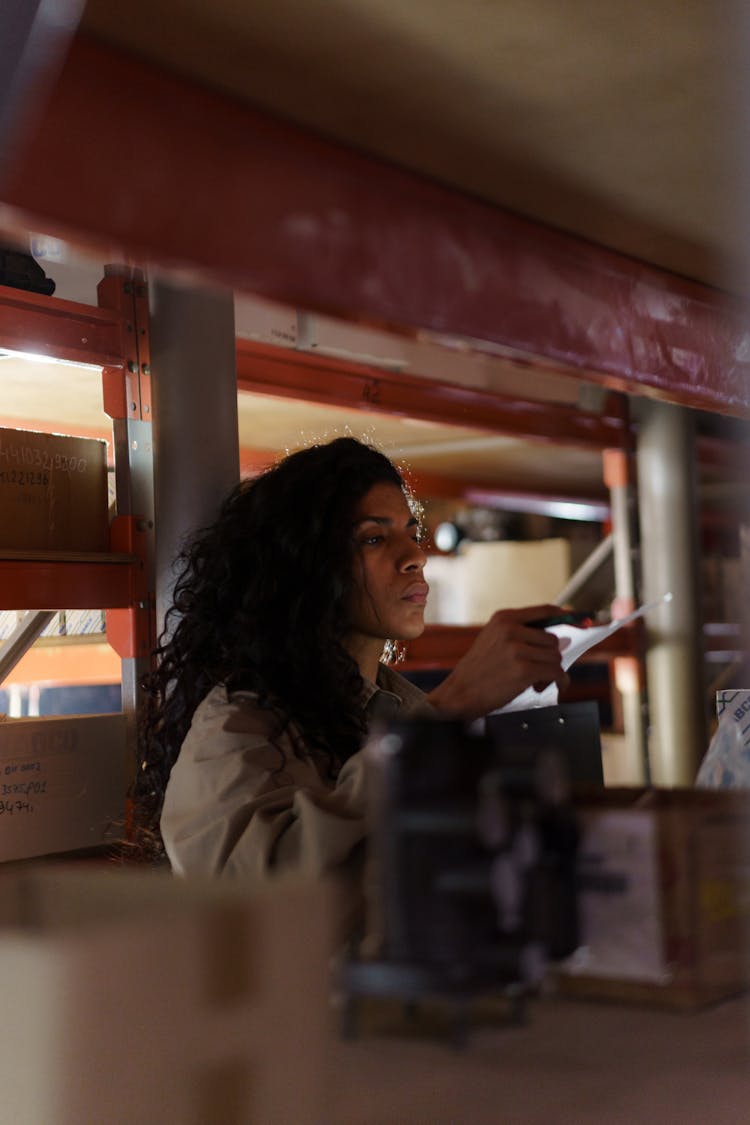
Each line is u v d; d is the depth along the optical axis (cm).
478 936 45
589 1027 46
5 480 218
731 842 53
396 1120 41
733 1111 42
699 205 264
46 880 45
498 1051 45
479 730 48
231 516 172
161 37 172
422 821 46
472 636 433
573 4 171
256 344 319
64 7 119
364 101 203
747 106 214
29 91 126
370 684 166
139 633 230
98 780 229
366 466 165
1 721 222
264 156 196
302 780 139
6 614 295
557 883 48
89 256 169
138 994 41
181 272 179
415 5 170
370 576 162
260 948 43
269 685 148
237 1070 42
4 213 149
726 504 531
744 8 175
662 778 445
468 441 477
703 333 327
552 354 274
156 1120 41
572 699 500
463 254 246
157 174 174
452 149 228
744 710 121
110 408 230
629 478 461
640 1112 42
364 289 218
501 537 712
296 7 167
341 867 49
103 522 234
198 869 125
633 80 200
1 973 41
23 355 214
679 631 450
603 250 294
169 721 178
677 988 48
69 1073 41
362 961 45
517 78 198
